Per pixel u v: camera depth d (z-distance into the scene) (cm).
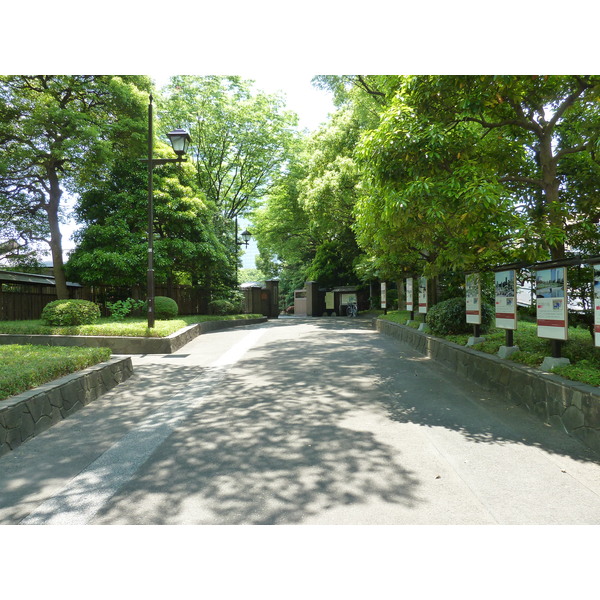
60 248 1591
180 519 290
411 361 880
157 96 1789
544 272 538
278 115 2386
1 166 1298
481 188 540
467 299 824
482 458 381
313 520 286
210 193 2420
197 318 1709
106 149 1362
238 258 2261
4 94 1342
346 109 2050
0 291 1500
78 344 1071
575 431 424
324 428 468
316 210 2106
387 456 388
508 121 648
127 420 514
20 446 429
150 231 1158
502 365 589
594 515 289
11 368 527
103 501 315
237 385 689
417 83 621
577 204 716
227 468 368
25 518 295
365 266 1944
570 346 584
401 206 593
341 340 1266
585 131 657
